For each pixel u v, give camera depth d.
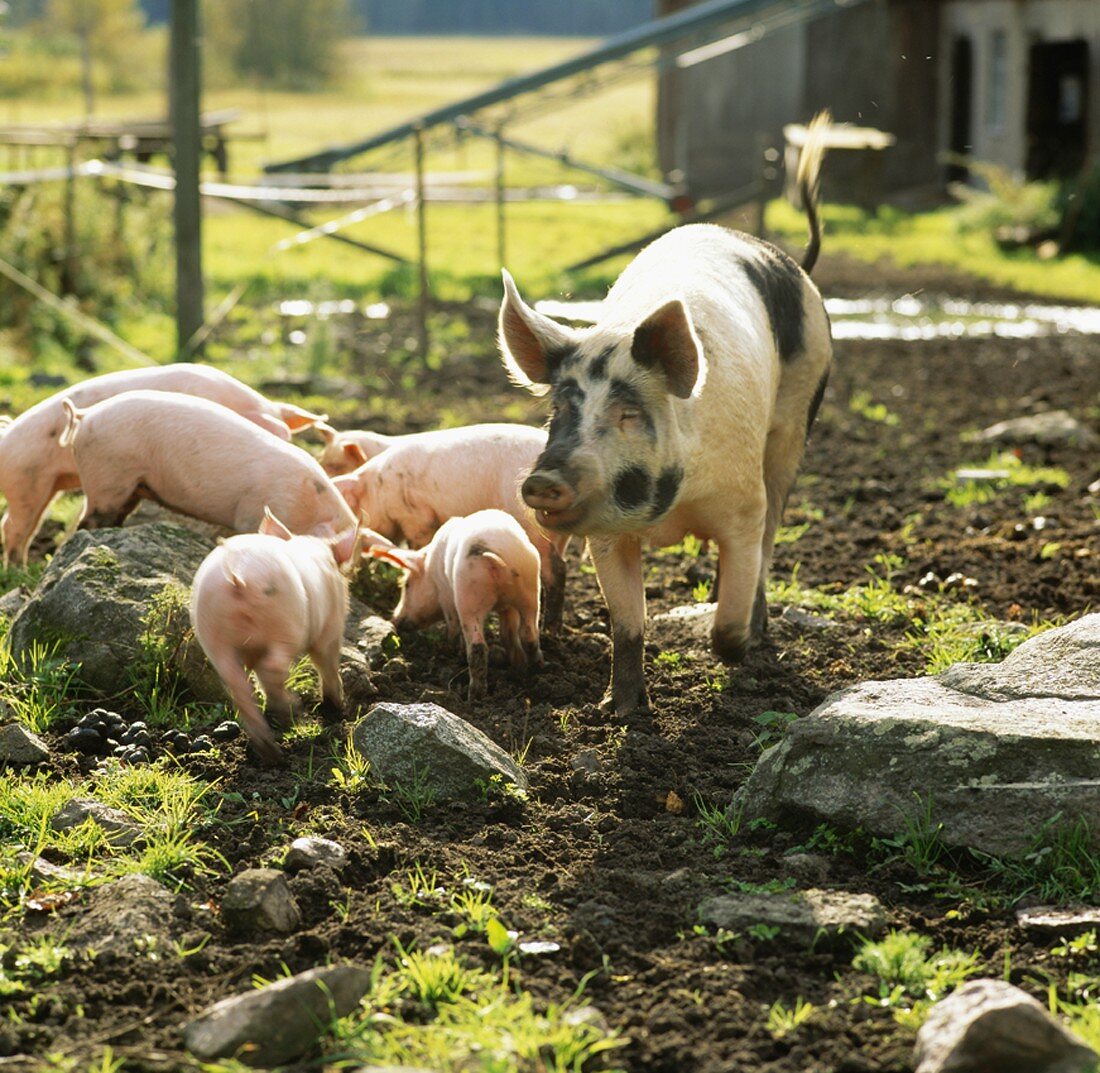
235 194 19.53
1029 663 5.16
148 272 16.64
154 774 4.95
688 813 4.99
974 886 4.35
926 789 4.52
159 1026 3.67
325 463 7.73
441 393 12.65
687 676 6.16
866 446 11.13
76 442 6.59
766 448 6.66
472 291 18.70
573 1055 3.47
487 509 6.69
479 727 5.64
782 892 4.28
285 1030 3.52
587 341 5.07
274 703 5.20
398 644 6.33
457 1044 3.48
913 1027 3.62
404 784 4.98
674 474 5.11
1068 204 23.12
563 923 4.14
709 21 24.02
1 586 6.95
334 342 14.21
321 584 5.31
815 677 6.23
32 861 4.41
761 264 6.34
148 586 5.95
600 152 40.50
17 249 14.49
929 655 6.40
